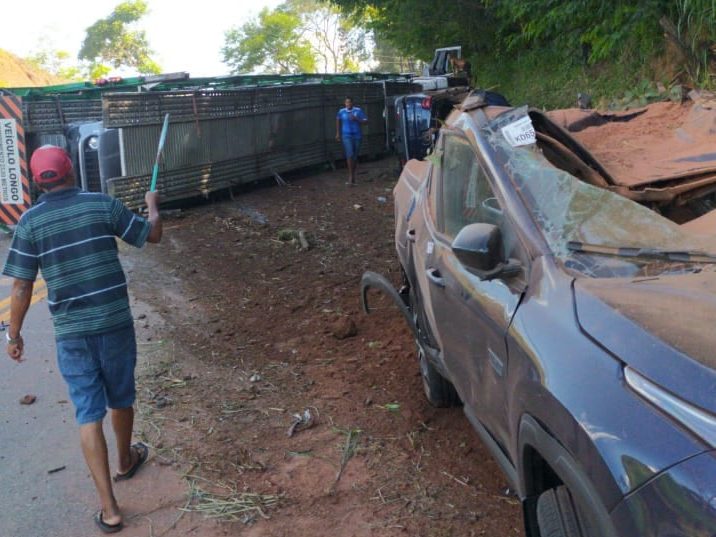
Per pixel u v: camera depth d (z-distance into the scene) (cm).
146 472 422
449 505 379
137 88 1477
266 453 438
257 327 667
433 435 453
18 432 483
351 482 404
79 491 412
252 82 1705
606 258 267
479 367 321
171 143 1171
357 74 2158
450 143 412
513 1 1681
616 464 197
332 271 853
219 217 1155
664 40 1305
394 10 2472
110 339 380
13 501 405
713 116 407
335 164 1741
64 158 379
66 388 548
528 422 253
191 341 631
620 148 409
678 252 263
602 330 228
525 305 271
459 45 2416
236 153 1334
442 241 392
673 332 213
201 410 496
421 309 446
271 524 371
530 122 341
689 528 175
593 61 1578
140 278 826
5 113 1061
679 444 187
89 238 373
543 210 298
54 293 371
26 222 370
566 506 236
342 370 559
